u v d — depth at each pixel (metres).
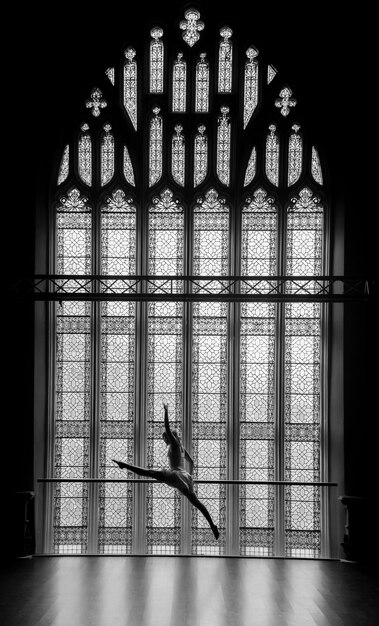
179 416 16.53
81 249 16.91
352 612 11.38
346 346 15.77
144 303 16.69
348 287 15.95
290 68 16.80
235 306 16.62
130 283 16.75
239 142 17.02
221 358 16.69
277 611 11.40
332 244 16.77
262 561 15.31
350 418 15.62
